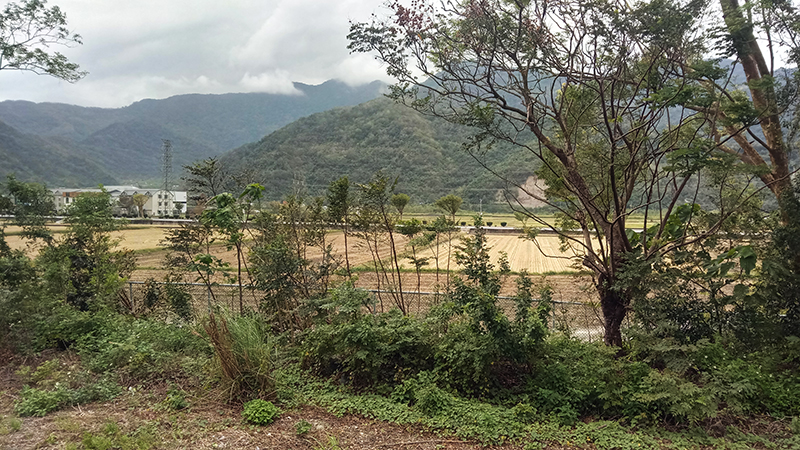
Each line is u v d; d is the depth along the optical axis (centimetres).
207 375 542
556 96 744
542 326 530
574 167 674
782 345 550
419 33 624
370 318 593
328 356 589
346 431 443
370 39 635
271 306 760
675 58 593
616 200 627
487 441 421
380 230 831
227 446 403
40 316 657
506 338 508
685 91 536
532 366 546
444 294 739
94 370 579
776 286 568
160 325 745
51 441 396
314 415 480
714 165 540
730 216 624
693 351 513
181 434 420
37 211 898
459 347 532
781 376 520
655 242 652
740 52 563
